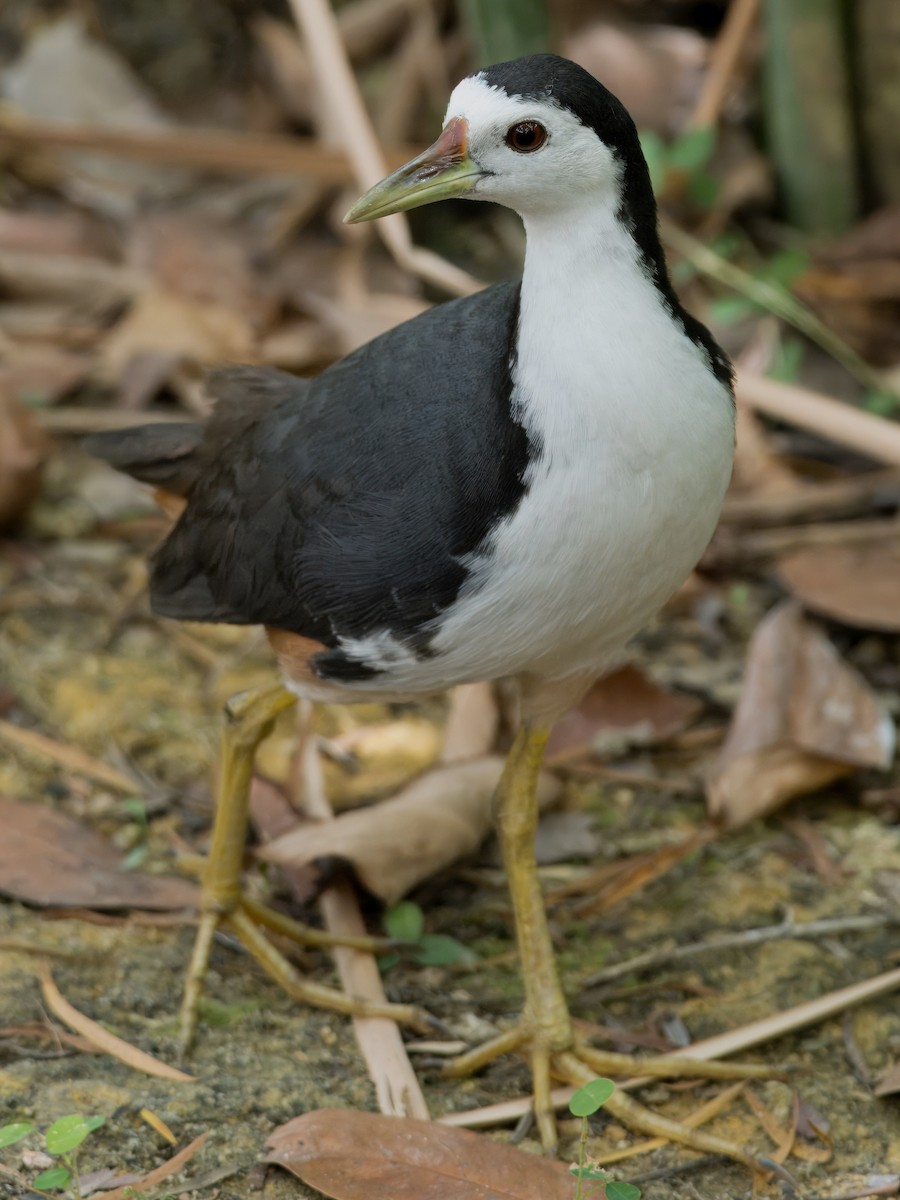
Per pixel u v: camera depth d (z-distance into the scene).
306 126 12.77
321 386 6.49
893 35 10.97
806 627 8.77
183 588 6.93
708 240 11.55
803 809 8.41
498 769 8.04
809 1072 6.83
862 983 7.11
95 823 8.14
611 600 5.97
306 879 7.46
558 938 7.57
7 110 12.74
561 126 5.50
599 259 5.63
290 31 12.79
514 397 5.75
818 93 11.23
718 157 11.89
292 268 11.57
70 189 12.51
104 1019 6.97
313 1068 6.77
